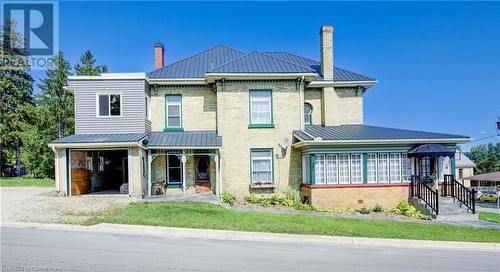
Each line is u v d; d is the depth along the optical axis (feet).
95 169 77.00
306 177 69.15
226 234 39.78
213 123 75.00
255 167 71.72
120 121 68.95
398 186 66.39
